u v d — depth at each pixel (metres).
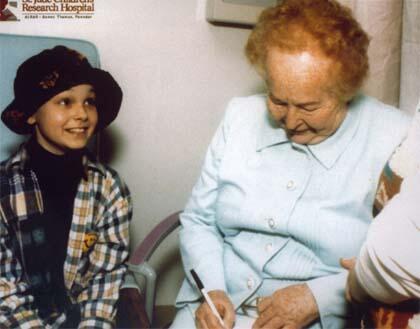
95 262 1.10
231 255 1.00
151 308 1.11
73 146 1.00
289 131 0.90
